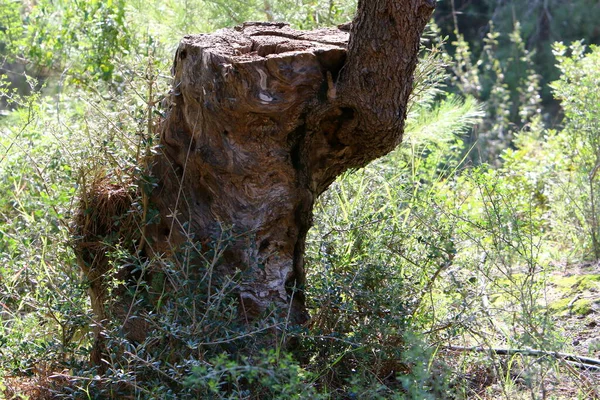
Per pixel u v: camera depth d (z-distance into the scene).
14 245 4.67
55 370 4.09
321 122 3.75
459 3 17.14
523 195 6.25
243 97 3.54
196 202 3.91
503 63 14.47
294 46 3.69
